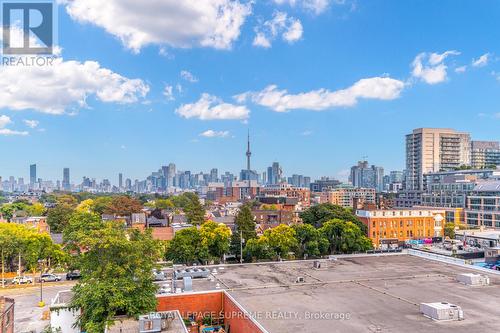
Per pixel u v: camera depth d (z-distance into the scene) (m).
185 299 40.53
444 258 57.72
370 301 37.47
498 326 30.47
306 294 40.12
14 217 139.00
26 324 49.72
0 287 67.12
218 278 47.41
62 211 129.50
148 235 41.72
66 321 40.94
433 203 179.25
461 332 29.25
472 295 39.19
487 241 100.31
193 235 73.75
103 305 36.03
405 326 30.64
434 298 38.22
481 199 147.75
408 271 50.78
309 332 29.66
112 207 161.50
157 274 47.94
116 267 36.94
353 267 53.44
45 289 66.44
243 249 82.62
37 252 72.12
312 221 109.50
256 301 37.69
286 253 80.19
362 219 114.00
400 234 112.69
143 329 32.53
